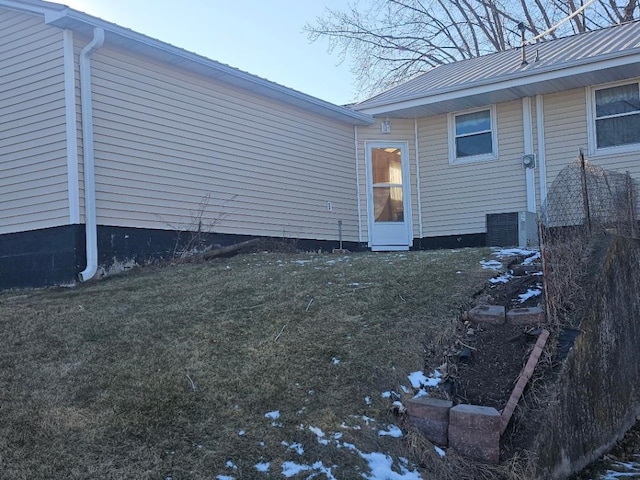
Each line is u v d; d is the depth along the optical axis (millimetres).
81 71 8586
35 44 8898
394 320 5695
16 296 7770
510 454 4094
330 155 13039
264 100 11602
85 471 3537
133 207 9133
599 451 5191
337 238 13047
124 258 8930
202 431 4012
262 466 3758
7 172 9156
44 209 8711
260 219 11312
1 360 5047
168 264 9117
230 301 6492
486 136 13062
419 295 6336
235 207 10828
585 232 6945
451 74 14438
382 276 7160
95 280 8312
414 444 4102
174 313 6148
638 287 7047
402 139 13844
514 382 4684
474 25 26516
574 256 6234
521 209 12523
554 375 4680
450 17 26625
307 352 5102
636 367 6539
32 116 8898
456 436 4176
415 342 5266
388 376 4746
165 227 9594
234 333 5535
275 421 4176
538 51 13531
